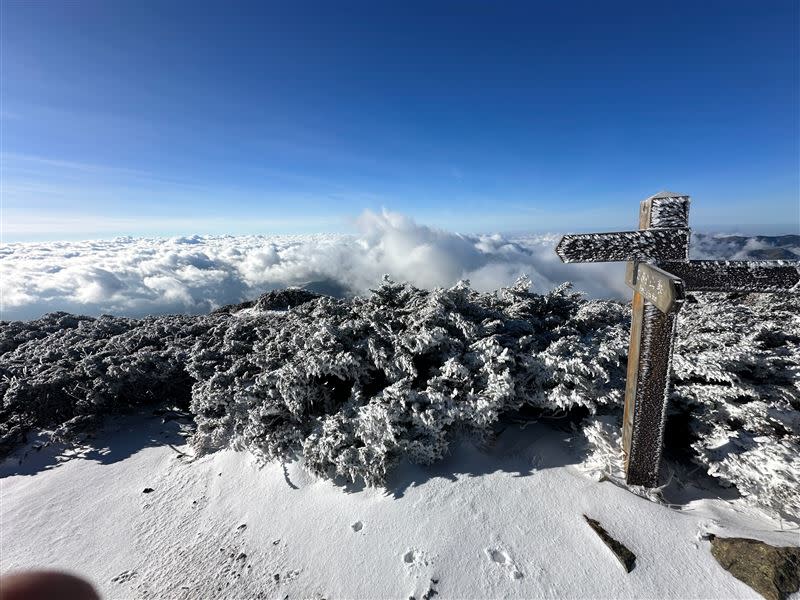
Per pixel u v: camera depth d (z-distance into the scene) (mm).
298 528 3852
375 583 3137
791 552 2623
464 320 5086
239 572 3555
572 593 2752
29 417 6828
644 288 2836
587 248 3033
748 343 4461
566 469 3781
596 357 4312
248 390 4879
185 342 8320
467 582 2969
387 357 4730
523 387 4227
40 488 5539
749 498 3129
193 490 4859
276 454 4559
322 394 4840
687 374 4098
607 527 3156
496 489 3686
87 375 7043
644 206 3213
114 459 6016
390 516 3658
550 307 6730
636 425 3270
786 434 3514
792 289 2883
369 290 6238
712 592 2584
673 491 3492
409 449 3988
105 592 3631
